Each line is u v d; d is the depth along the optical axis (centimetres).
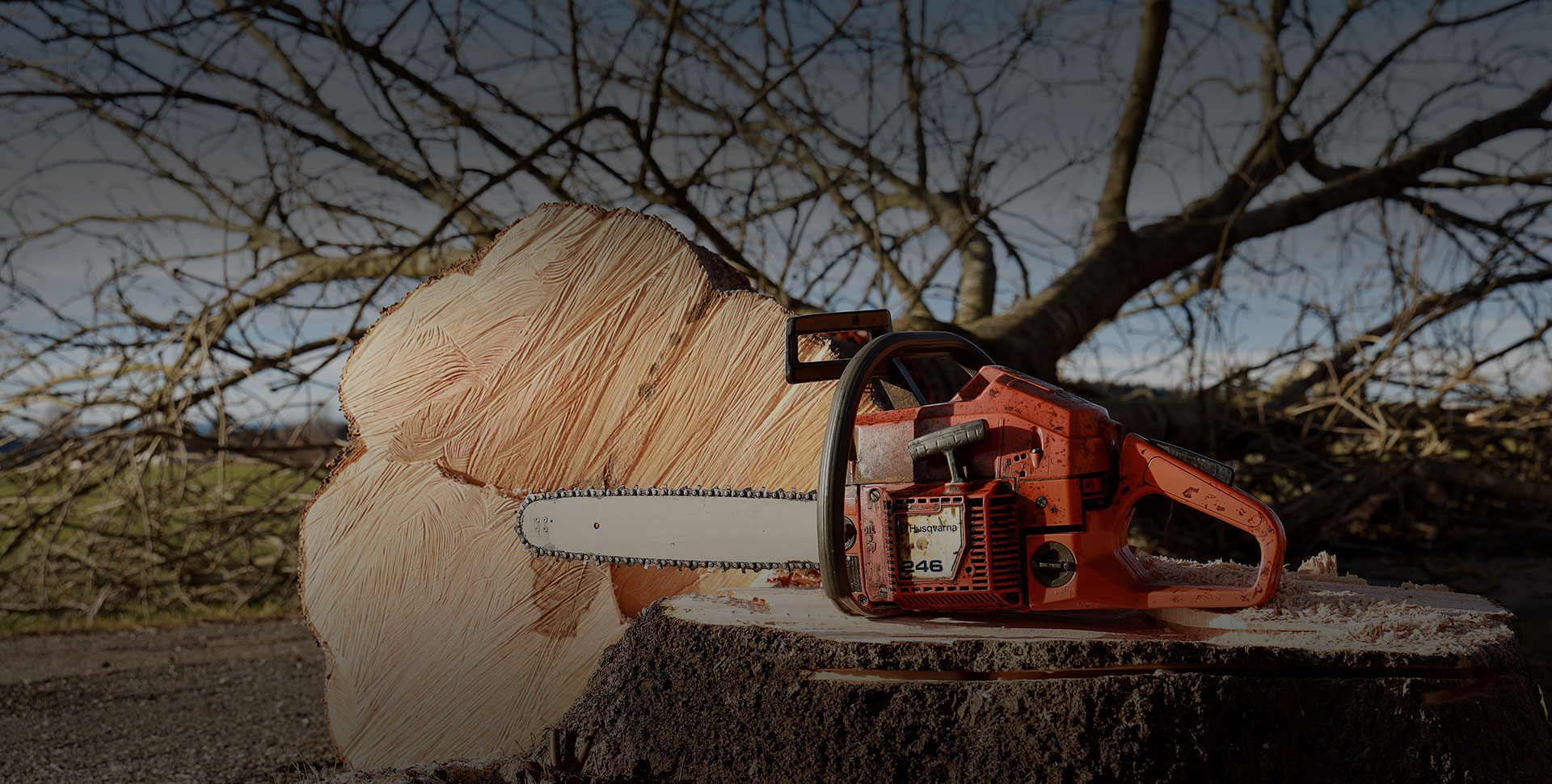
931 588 164
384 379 269
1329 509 661
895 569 167
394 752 260
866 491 171
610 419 255
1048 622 170
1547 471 741
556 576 253
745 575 245
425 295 271
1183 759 140
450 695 256
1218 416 683
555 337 261
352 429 272
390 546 263
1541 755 161
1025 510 162
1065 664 146
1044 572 161
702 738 166
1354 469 680
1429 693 144
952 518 162
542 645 252
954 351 185
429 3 489
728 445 247
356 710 263
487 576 257
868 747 152
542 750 197
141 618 682
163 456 630
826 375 186
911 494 166
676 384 253
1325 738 144
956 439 162
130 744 354
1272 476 700
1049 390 167
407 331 270
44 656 549
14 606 651
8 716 401
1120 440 168
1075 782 142
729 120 584
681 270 257
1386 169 809
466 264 271
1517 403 697
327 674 268
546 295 263
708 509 189
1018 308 591
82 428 606
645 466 252
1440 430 705
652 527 195
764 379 247
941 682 152
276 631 621
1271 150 774
